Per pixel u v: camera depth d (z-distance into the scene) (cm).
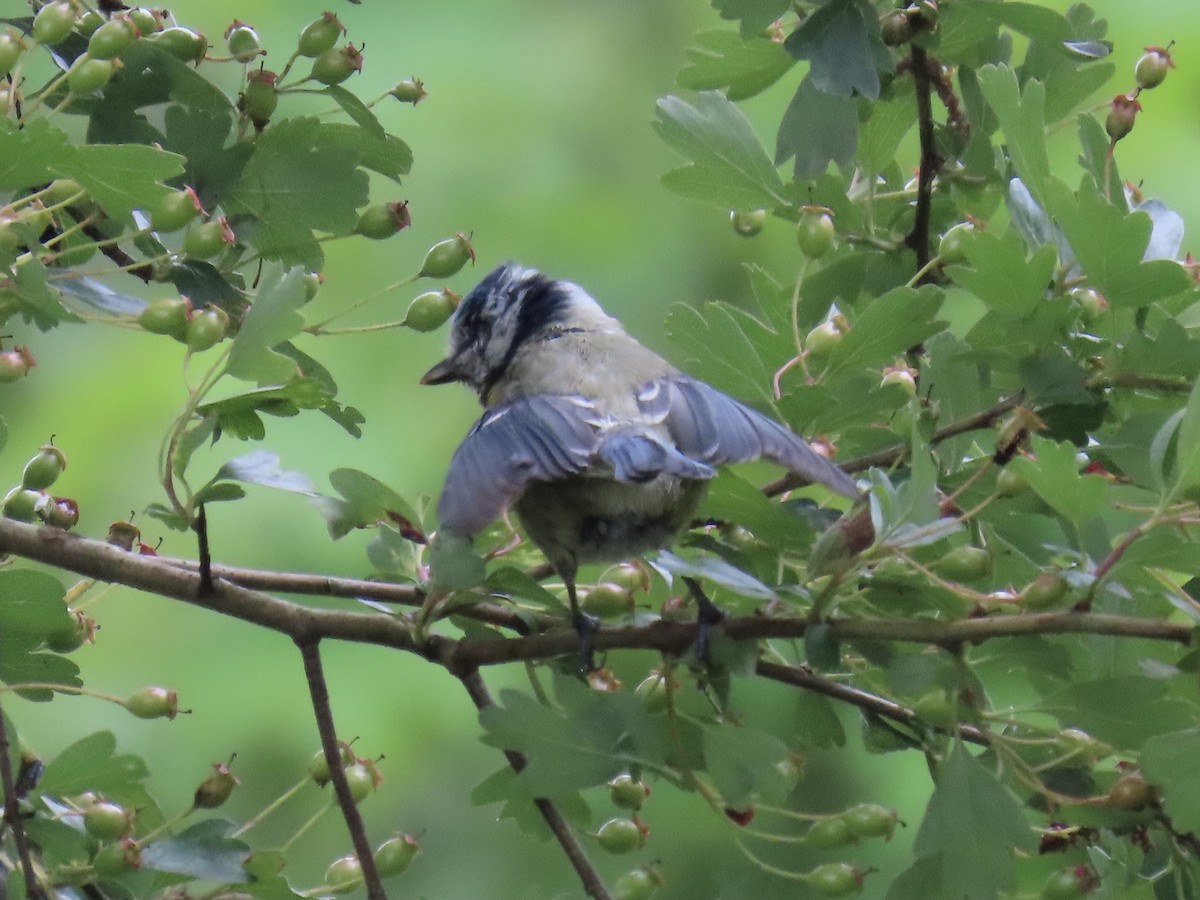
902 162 1256
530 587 639
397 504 639
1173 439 652
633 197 1386
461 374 881
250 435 643
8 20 715
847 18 701
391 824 1120
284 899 633
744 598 696
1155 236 743
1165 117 1309
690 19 1437
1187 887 616
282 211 697
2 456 1209
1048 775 663
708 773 618
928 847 584
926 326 685
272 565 1165
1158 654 671
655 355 797
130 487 1195
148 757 1116
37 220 616
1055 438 703
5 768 583
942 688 601
